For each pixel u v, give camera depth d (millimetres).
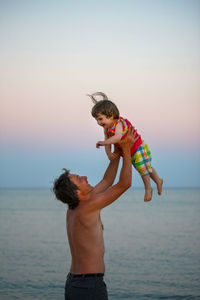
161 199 89125
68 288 3443
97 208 3385
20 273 12508
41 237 22641
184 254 16359
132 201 84375
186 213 43562
